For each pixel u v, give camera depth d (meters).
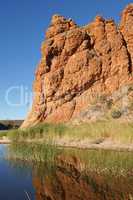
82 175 20.64
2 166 26.08
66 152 33.06
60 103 85.44
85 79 85.81
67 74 87.31
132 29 88.88
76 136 42.66
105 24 91.06
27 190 17.86
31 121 86.69
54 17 92.62
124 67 85.38
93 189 17.12
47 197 16.28
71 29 91.38
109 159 25.17
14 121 141.75
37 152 31.03
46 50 89.38
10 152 34.34
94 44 89.69
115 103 77.00
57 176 21.05
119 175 19.84
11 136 53.97
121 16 92.75
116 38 88.56
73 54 88.62
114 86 83.94
